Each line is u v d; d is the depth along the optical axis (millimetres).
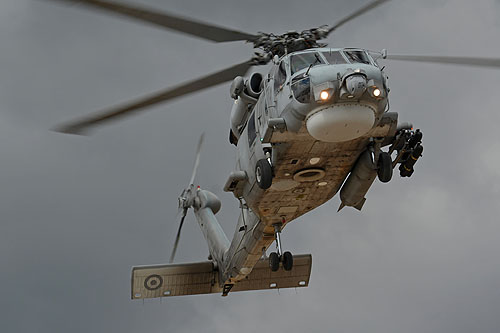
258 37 38031
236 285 56219
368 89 34438
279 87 36781
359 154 39312
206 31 34375
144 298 54938
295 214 44969
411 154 39562
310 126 35344
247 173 42281
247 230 47812
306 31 39156
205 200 58875
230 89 40844
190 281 55438
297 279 56969
